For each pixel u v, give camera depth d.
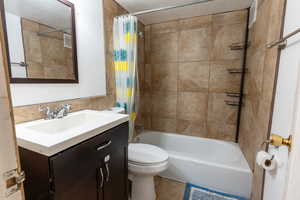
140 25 2.19
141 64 2.30
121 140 1.09
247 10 1.77
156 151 1.50
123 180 1.15
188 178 1.67
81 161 0.77
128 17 1.59
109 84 1.64
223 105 2.04
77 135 0.73
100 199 0.92
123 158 1.13
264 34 1.24
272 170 0.81
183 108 2.26
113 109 1.59
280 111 0.81
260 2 1.40
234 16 1.83
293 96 0.66
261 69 1.26
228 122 2.04
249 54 1.71
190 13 1.92
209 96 2.09
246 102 1.73
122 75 1.69
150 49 2.32
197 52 2.07
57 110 1.09
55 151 0.63
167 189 1.61
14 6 0.88
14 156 0.32
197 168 1.62
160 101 2.39
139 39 2.19
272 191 0.80
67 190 0.70
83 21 1.31
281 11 0.91
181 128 2.32
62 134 0.74
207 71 2.05
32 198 0.71
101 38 1.50
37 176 0.66
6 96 0.30
